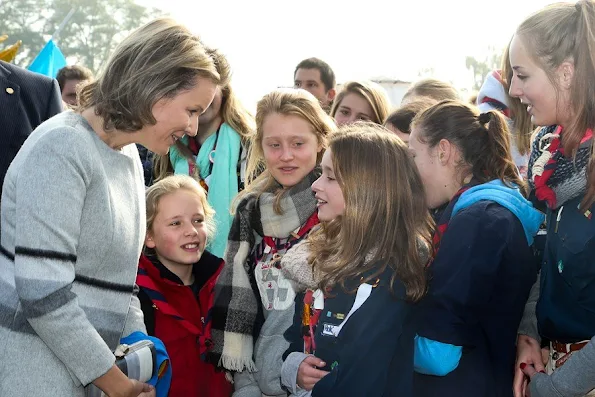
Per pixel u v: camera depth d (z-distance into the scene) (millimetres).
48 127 1736
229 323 2395
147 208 2537
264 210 2439
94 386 1831
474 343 1857
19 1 32406
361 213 1910
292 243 2391
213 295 2496
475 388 1884
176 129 1812
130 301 2025
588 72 1785
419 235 1973
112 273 1823
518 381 1967
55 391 1712
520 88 1904
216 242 3057
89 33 33219
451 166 2098
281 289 2379
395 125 2705
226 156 3152
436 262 1916
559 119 1870
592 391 1870
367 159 1946
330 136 2133
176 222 2520
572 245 1812
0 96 2381
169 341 2457
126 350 1910
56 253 1661
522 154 2793
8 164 2375
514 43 1909
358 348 1804
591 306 1818
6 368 1704
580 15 1808
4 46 31594
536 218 2006
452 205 2043
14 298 1718
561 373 1773
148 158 3398
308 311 2084
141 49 1755
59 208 1659
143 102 1729
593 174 1760
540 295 1992
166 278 2520
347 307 1887
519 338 2090
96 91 1788
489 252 1855
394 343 1814
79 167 1697
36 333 1720
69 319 1665
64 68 5121
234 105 3223
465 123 2115
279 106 2416
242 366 2359
